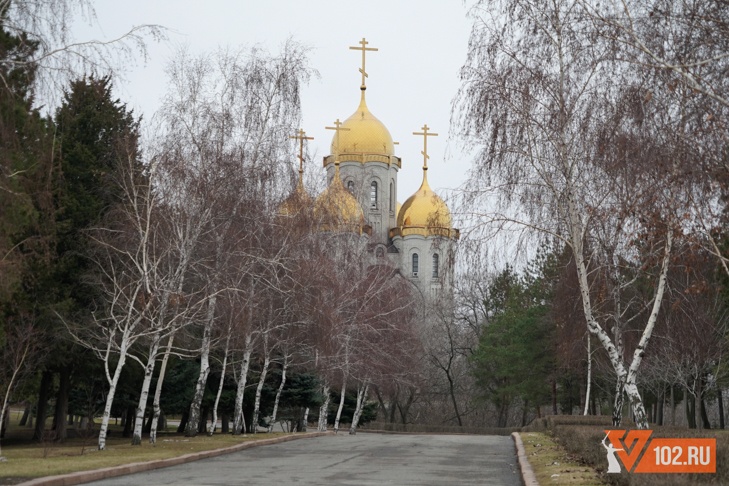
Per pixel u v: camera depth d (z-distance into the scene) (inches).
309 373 1897.1
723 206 683.4
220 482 666.8
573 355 1818.4
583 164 867.4
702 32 642.2
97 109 1476.4
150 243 1219.9
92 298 1376.7
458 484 661.3
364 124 4259.4
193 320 1217.4
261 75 1300.4
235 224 1241.4
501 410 2901.1
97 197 1422.2
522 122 865.5
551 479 620.1
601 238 887.7
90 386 1702.8
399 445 1266.0
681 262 815.1
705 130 636.7
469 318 3157.0
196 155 1214.3
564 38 860.0
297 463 888.9
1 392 1282.0
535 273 2411.4
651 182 730.8
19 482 615.5
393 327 1926.7
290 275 1378.0
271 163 1277.1
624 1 657.0
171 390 1667.1
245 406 1893.5
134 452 997.2
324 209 1568.7
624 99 738.2
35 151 802.2
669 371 1839.3
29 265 1128.8
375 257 2191.2
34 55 725.3
